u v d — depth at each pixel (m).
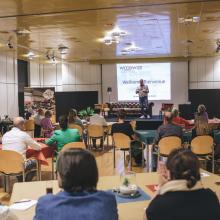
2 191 5.57
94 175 1.62
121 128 7.28
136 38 10.38
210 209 1.67
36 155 5.39
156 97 16.30
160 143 5.89
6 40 10.12
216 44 11.93
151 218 1.69
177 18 7.71
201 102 15.60
